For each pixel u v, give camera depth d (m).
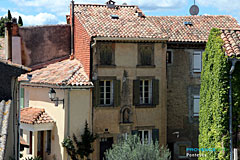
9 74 20.58
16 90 21.42
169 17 35.59
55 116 29.75
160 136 31.30
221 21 35.72
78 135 29.02
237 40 23.66
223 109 22.64
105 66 29.88
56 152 29.48
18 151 21.73
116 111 30.25
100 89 30.11
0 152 15.63
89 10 33.88
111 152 26.61
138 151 26.00
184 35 32.88
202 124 25.30
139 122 30.77
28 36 33.00
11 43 32.16
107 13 33.69
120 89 30.33
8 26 32.19
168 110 32.44
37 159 27.61
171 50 32.41
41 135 30.83
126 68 30.45
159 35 30.91
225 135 22.62
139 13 33.84
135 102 30.58
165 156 26.59
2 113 18.70
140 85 31.22
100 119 29.80
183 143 32.66
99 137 29.77
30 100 32.88
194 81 32.84
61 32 34.75
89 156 29.58
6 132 17.02
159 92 31.25
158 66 31.17
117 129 30.27
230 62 22.53
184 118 32.69
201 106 25.62
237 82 22.59
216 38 23.61
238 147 22.67
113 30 30.64
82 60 31.34
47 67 33.44
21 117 30.39
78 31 32.59
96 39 29.23
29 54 33.09
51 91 27.88
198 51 32.88
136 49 30.66
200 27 34.44
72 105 28.75
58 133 29.33
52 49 34.34
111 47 30.11
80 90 29.05
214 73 23.34
